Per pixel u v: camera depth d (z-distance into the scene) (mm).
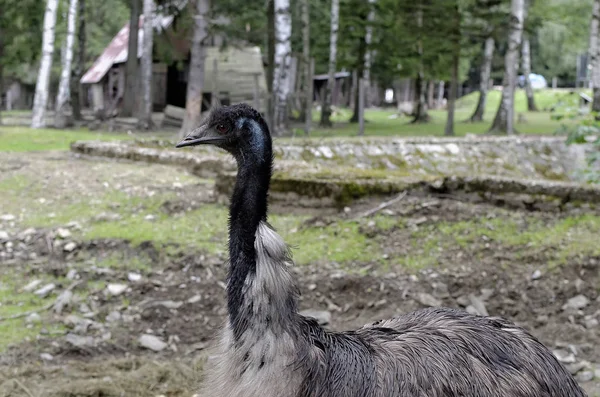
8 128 22391
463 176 9352
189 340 6684
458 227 8555
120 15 45500
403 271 7789
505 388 3625
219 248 8234
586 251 7762
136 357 6273
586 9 31453
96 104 35438
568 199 8875
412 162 13047
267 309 3352
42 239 8484
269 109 22031
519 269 7711
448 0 23328
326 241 8461
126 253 8195
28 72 45250
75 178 11133
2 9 27391
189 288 7508
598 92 21406
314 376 3400
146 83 24484
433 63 28234
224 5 23781
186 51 29297
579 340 6609
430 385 3551
